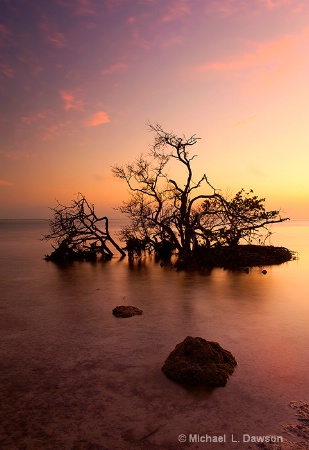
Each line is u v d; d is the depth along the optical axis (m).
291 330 9.96
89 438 4.96
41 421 5.38
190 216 30.17
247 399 6.02
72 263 26.97
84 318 11.35
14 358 7.93
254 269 23.56
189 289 16.33
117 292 15.63
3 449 4.73
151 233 32.34
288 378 6.83
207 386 6.50
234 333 9.70
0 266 25.11
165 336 9.47
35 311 12.28
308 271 22.48
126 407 5.78
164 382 6.68
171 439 4.94
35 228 125.56
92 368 7.36
